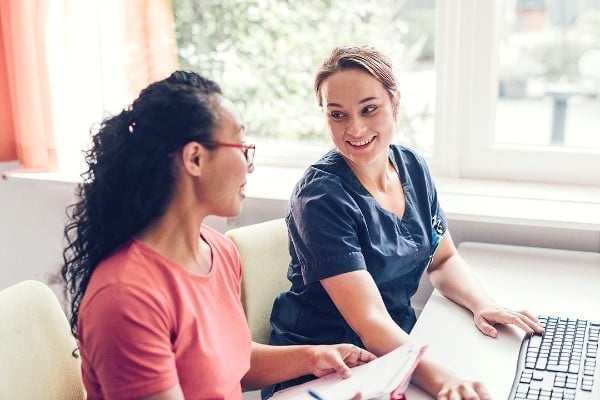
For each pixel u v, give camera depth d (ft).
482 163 6.94
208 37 7.67
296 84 7.60
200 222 3.57
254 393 6.84
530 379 3.81
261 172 7.52
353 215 4.58
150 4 6.98
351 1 7.22
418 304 6.69
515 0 6.63
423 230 4.98
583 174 6.66
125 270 3.23
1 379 3.52
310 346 4.17
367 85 4.53
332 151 4.93
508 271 5.60
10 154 7.74
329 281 4.43
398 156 5.15
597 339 4.25
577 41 6.57
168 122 3.29
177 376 3.29
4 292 3.73
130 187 3.30
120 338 3.12
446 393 3.66
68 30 7.17
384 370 3.63
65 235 3.57
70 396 3.89
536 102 6.81
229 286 3.87
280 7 7.47
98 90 7.39
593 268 5.63
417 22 6.98
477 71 6.68
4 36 7.29
